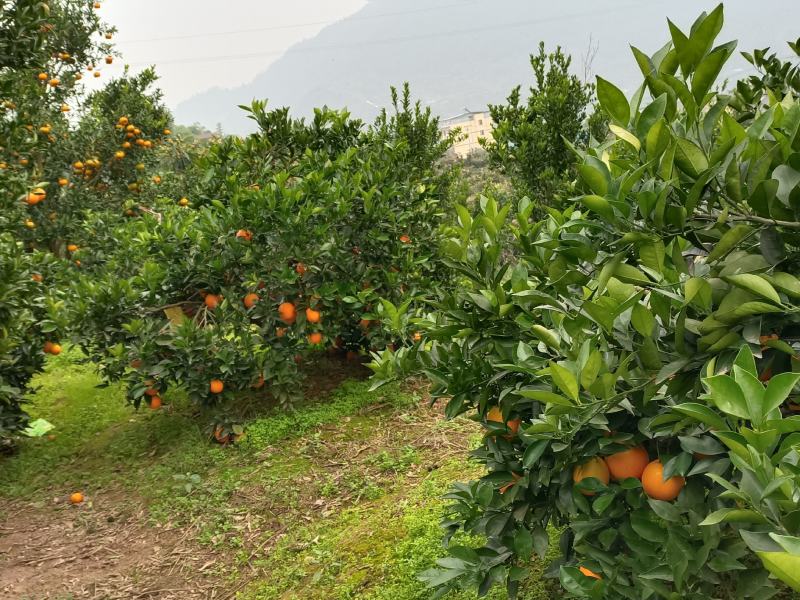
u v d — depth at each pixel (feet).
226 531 15.89
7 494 19.16
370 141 25.90
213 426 20.24
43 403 25.86
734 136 5.33
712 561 5.89
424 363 8.84
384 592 11.92
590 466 6.93
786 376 3.88
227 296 20.86
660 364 5.80
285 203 19.97
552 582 11.01
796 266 5.48
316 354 25.67
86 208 41.22
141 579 14.65
